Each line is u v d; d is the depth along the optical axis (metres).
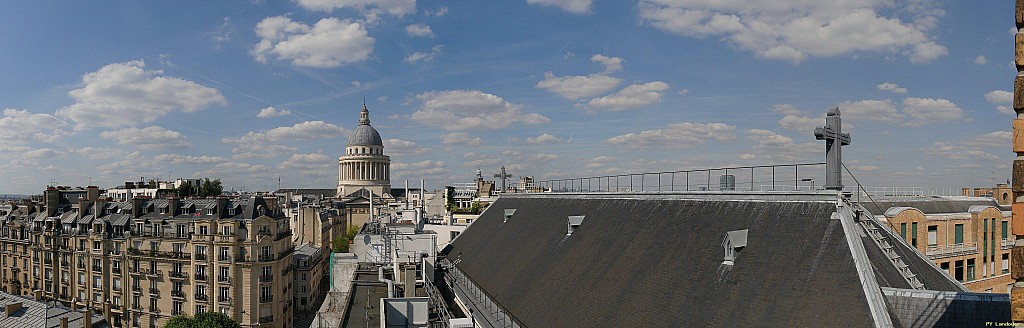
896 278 24.88
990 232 64.12
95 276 105.38
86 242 107.19
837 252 24.17
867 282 21.95
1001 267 65.12
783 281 24.69
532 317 36.41
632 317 29.33
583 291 34.81
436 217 128.62
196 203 103.50
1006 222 66.50
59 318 69.94
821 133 27.88
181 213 103.44
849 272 22.95
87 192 117.31
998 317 19.73
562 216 50.97
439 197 155.12
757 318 23.88
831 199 26.86
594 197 49.47
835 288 22.73
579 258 39.56
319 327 54.88
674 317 27.12
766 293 24.67
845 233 24.59
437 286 58.44
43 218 116.06
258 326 96.00
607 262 36.22
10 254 122.00
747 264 27.06
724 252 28.80
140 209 107.12
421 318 43.50
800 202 28.70
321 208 170.75
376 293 53.03
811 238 26.00
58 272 110.88
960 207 65.25
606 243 39.03
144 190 175.25
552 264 41.62
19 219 122.94
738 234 28.78
